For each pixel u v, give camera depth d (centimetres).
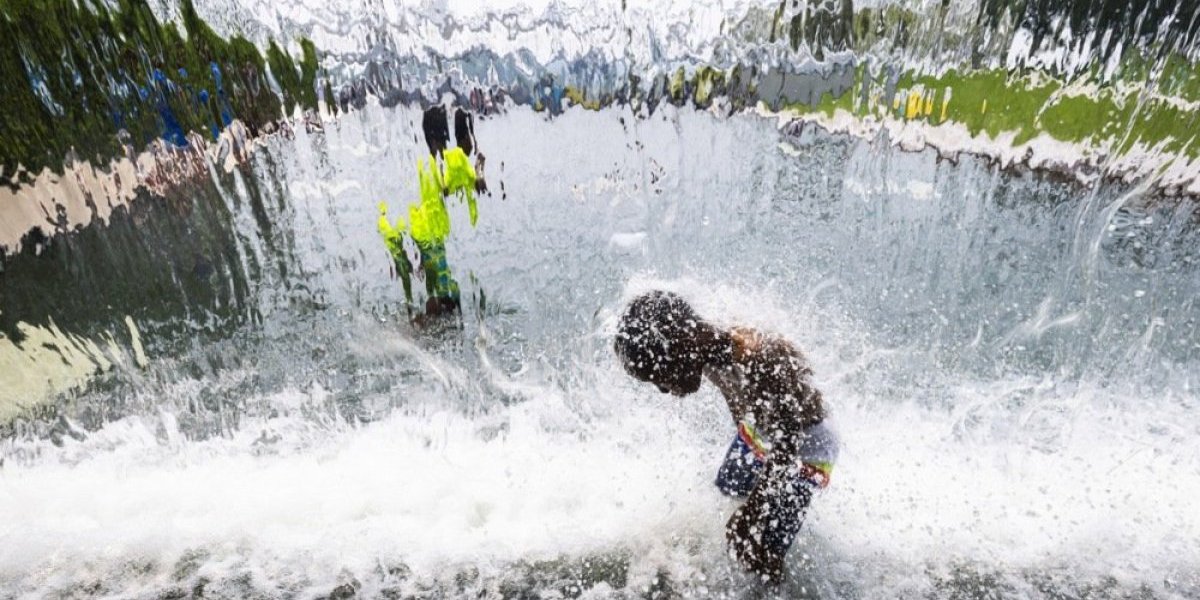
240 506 254
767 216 368
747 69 353
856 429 272
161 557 229
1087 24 318
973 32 331
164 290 353
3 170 332
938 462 255
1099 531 220
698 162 369
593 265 361
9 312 331
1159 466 251
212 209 355
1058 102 331
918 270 349
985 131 343
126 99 340
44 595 214
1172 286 321
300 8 335
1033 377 300
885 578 204
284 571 220
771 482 198
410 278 356
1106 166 333
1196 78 311
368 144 353
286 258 360
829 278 348
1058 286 335
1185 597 195
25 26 319
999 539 218
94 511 257
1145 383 295
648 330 203
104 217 347
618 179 373
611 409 294
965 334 320
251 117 349
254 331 352
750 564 202
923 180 354
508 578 211
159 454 293
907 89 346
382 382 326
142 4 326
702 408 280
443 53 345
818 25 342
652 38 349
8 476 282
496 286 362
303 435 300
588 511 239
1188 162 321
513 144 358
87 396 326
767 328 234
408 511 246
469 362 329
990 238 348
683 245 365
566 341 333
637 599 201
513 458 272
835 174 362
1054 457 257
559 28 346
